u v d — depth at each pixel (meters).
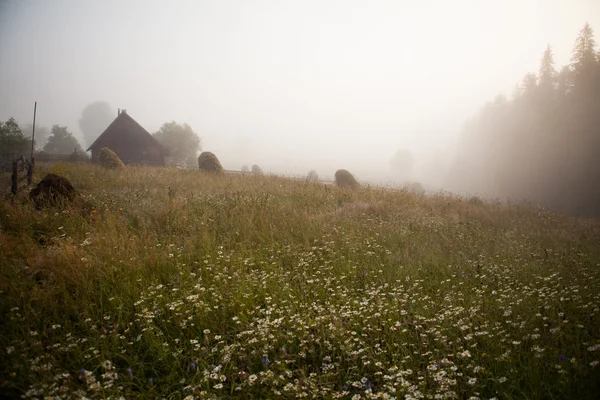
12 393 3.17
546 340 3.87
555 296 4.89
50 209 8.62
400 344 4.13
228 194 12.64
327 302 5.09
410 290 5.57
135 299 5.01
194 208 10.39
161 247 7.07
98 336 4.18
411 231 9.62
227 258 6.63
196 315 4.73
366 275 6.16
